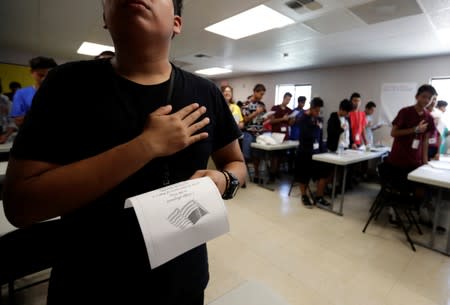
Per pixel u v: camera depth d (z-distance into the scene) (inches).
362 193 159.3
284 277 72.9
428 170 94.2
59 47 205.9
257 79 311.1
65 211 16.8
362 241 95.3
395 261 82.7
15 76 232.8
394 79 198.2
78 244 19.3
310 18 122.9
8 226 48.0
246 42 167.5
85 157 18.8
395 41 150.8
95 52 218.4
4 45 205.6
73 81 19.1
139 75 21.9
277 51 188.4
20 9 124.4
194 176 22.0
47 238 44.9
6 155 94.9
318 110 127.5
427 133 104.3
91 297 19.6
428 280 73.5
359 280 72.6
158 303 21.5
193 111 20.6
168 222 17.5
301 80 262.8
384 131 204.2
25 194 16.2
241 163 29.4
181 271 23.0
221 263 78.9
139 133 19.8
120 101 19.8
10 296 51.9
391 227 108.0
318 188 133.5
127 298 20.3
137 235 19.8
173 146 18.5
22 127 17.6
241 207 126.6
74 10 123.8
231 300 44.9
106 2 20.0
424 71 183.6
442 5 102.4
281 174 200.1
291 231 101.8
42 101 18.0
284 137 171.5
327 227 106.4
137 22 18.9
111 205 19.0
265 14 120.3
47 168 17.4
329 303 63.6
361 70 215.9
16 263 41.0
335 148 139.5
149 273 20.7
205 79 27.4
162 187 19.7
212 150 28.4
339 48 171.6
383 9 109.3
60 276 20.3
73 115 18.4
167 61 23.6
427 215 111.1
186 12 118.5
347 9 111.4
